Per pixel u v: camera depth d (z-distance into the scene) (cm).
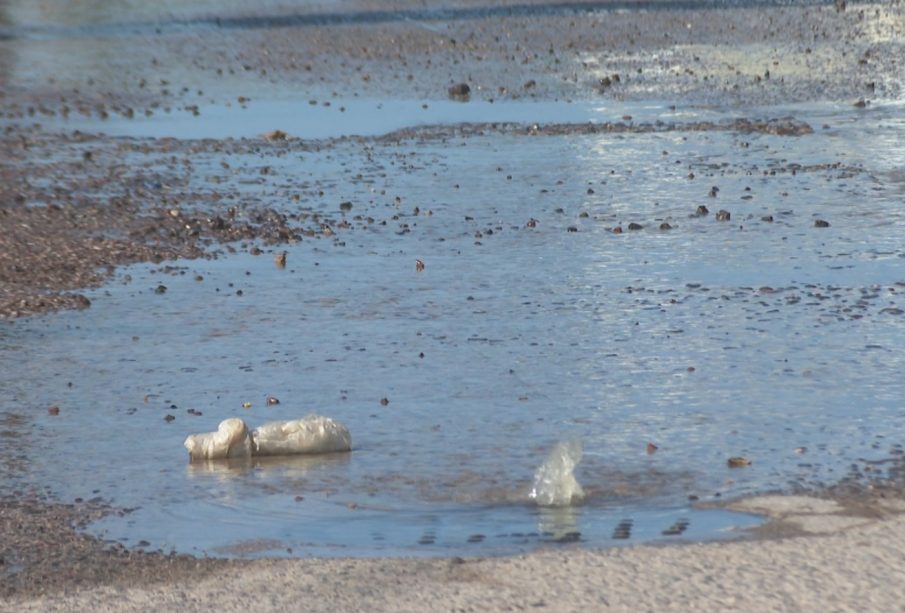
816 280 4841
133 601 2538
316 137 8244
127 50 12000
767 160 7150
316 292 4894
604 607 2444
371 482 3161
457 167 7212
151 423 3619
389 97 9688
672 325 4356
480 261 5278
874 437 3344
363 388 3838
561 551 2705
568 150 7606
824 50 11400
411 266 5231
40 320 4609
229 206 6353
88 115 9212
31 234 5794
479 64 11019
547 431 3456
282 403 3731
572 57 11325
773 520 2845
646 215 5984
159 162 7494
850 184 6475
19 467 3325
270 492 3120
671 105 9088
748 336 4212
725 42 12038
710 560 2630
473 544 2786
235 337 4372
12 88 10281
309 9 14025
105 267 5303
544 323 4425
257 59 11469
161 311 4694
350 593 2533
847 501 2939
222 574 2659
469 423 3534
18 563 2750
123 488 3173
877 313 4422
